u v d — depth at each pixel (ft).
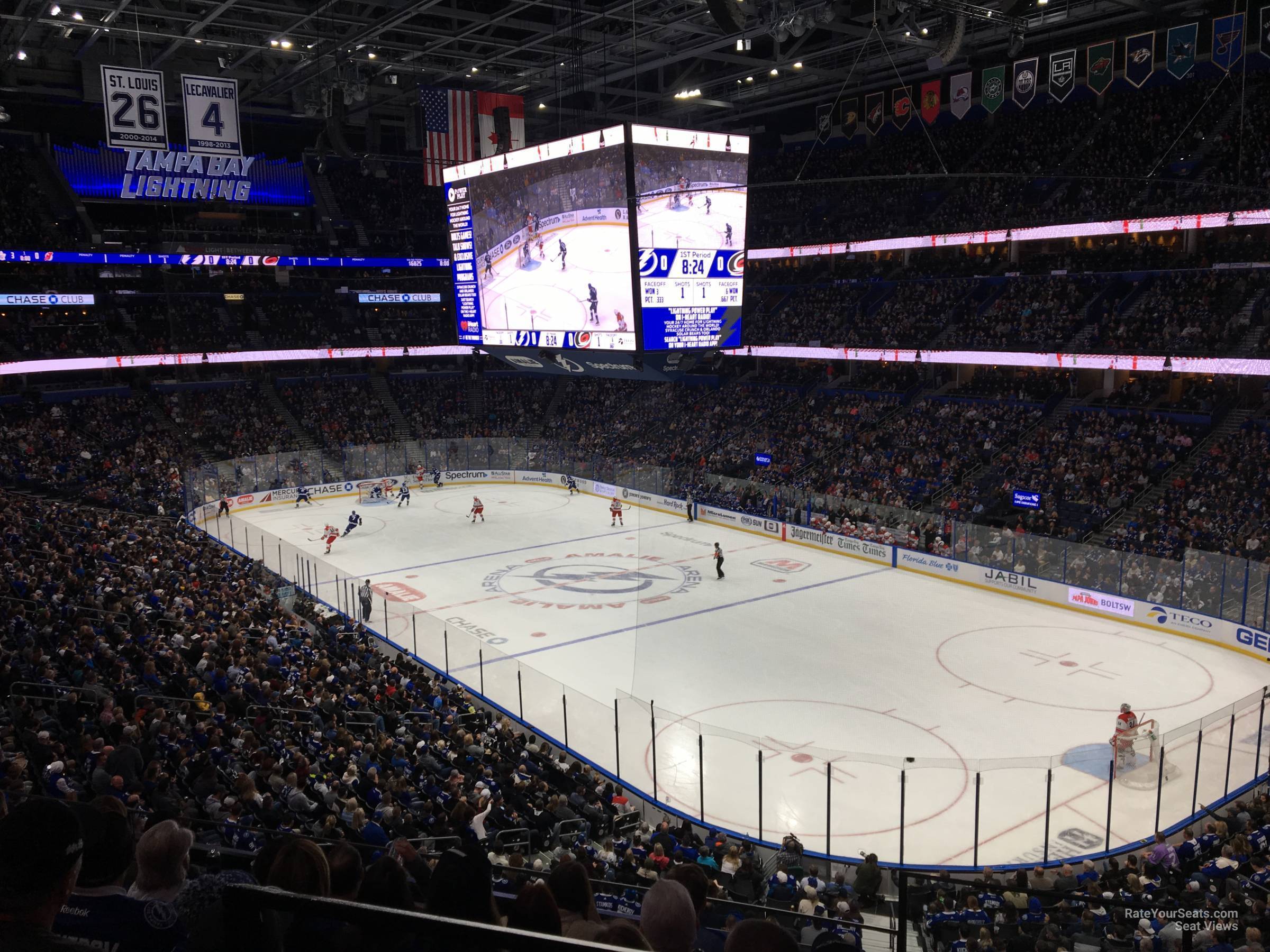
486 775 60.23
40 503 130.82
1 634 69.10
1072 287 160.66
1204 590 98.43
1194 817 62.39
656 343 74.18
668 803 64.75
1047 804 55.57
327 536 139.74
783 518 149.28
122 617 76.84
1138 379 147.54
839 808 64.34
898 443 158.61
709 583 124.57
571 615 110.73
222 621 85.30
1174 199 150.71
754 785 67.41
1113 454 131.44
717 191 75.05
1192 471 122.62
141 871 11.62
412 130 113.60
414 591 121.08
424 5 122.62
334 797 49.14
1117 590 106.42
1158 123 158.92
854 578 126.82
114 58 162.40
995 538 118.73
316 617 99.96
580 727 76.59
